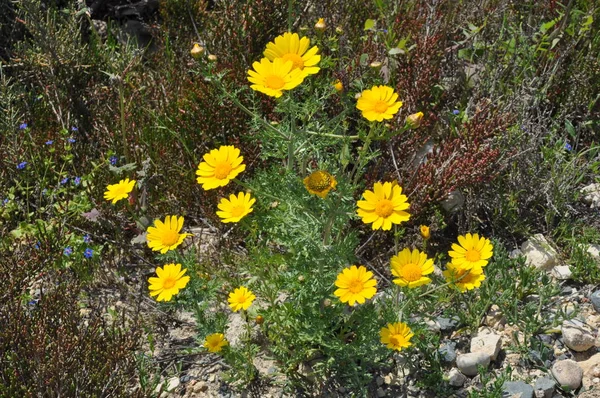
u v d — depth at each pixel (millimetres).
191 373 1188
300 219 1090
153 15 1887
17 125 1581
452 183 1348
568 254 1336
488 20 1651
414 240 1353
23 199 1483
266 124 1072
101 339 1155
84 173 1503
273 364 1179
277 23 1596
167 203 1438
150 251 1365
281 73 1016
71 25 1699
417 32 1590
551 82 1551
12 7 1817
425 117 1476
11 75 1738
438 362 1146
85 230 1410
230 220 1040
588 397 1109
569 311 1229
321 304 1127
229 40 1573
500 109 1462
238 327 1229
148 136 1505
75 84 1667
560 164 1424
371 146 1457
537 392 1115
